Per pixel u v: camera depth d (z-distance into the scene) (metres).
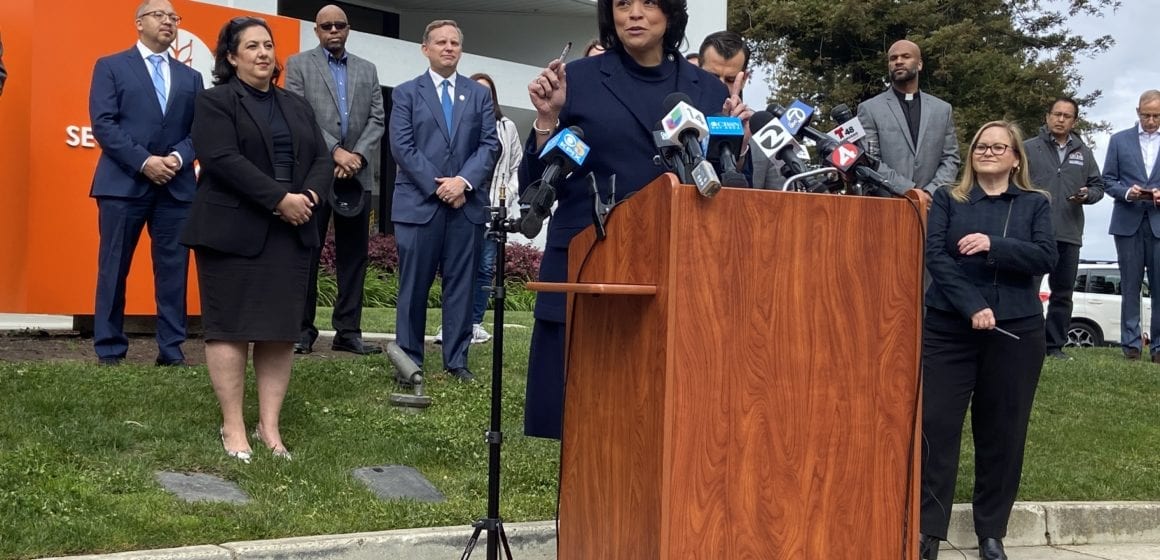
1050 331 10.20
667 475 2.72
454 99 7.02
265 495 4.85
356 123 7.51
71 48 8.12
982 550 5.21
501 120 9.59
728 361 2.76
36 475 4.62
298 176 5.45
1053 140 9.93
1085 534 5.82
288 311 5.32
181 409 5.78
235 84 5.40
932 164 7.14
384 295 15.53
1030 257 4.89
